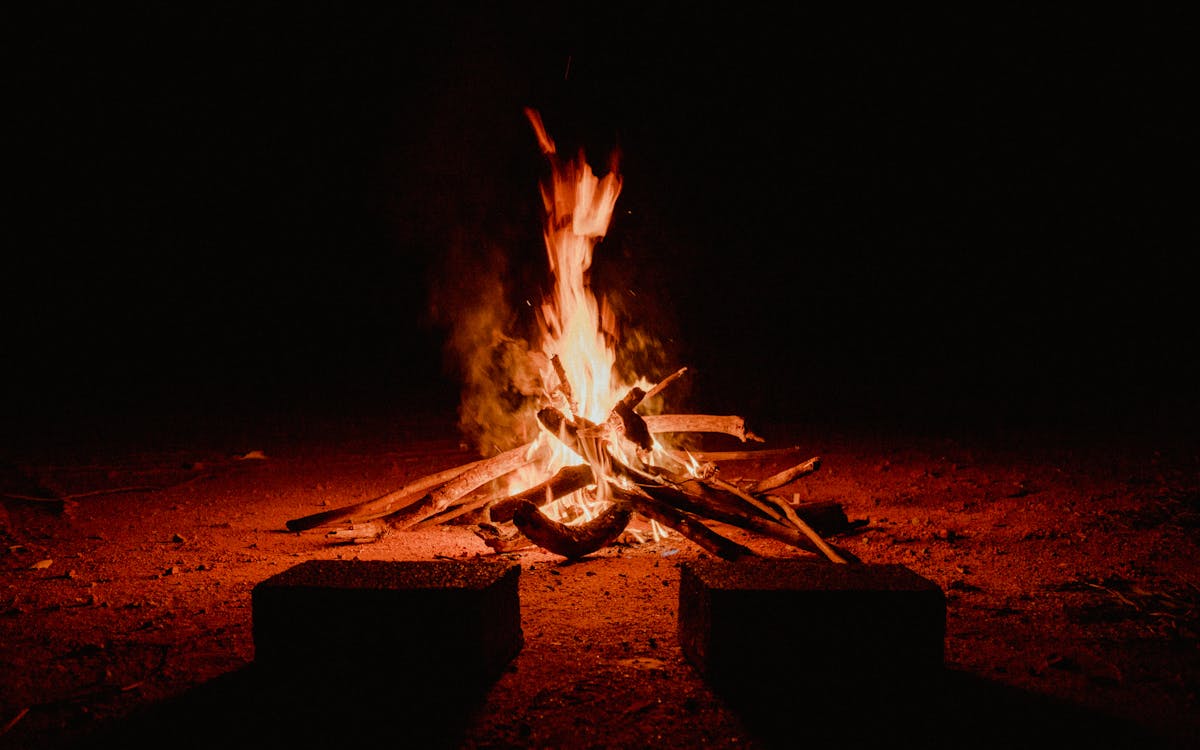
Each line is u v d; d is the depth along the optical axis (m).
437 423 11.55
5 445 9.85
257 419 12.04
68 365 17.38
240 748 2.94
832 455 8.91
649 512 5.32
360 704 3.25
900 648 3.20
